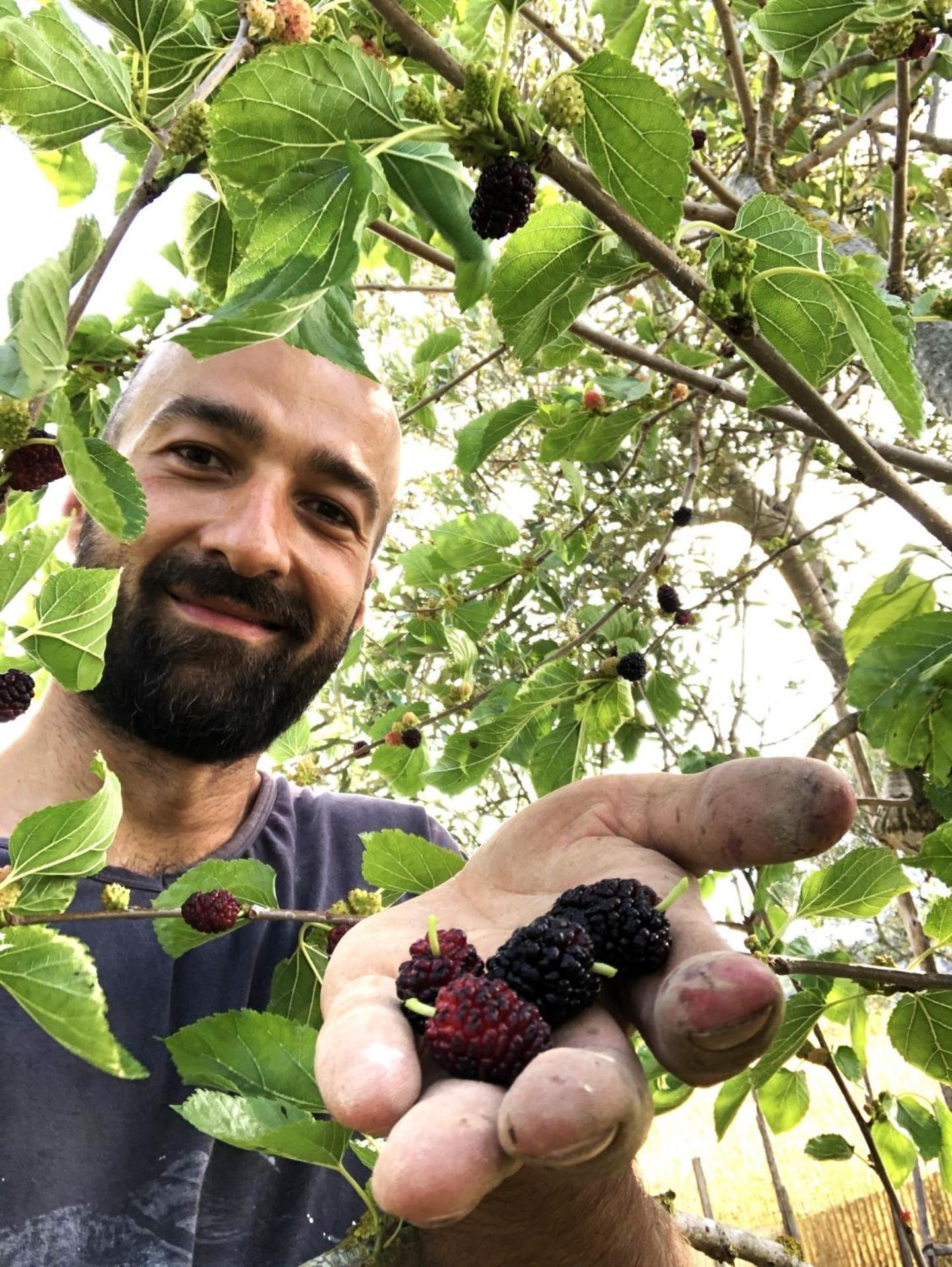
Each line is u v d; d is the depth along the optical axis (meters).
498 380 1.12
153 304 0.46
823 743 0.54
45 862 0.26
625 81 0.23
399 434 0.49
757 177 0.55
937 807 0.47
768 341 0.28
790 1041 0.36
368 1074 0.18
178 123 0.23
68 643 0.25
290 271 0.22
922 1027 0.33
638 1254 0.30
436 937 0.23
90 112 0.25
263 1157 0.38
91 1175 0.35
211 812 0.44
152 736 0.41
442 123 0.23
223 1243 0.36
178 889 0.33
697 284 0.26
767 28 0.32
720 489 1.01
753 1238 0.39
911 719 0.43
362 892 0.35
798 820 0.22
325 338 0.21
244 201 0.25
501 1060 0.20
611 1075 0.15
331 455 0.44
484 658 0.87
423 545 0.63
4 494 0.22
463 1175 0.15
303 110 0.23
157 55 0.27
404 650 0.72
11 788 0.42
